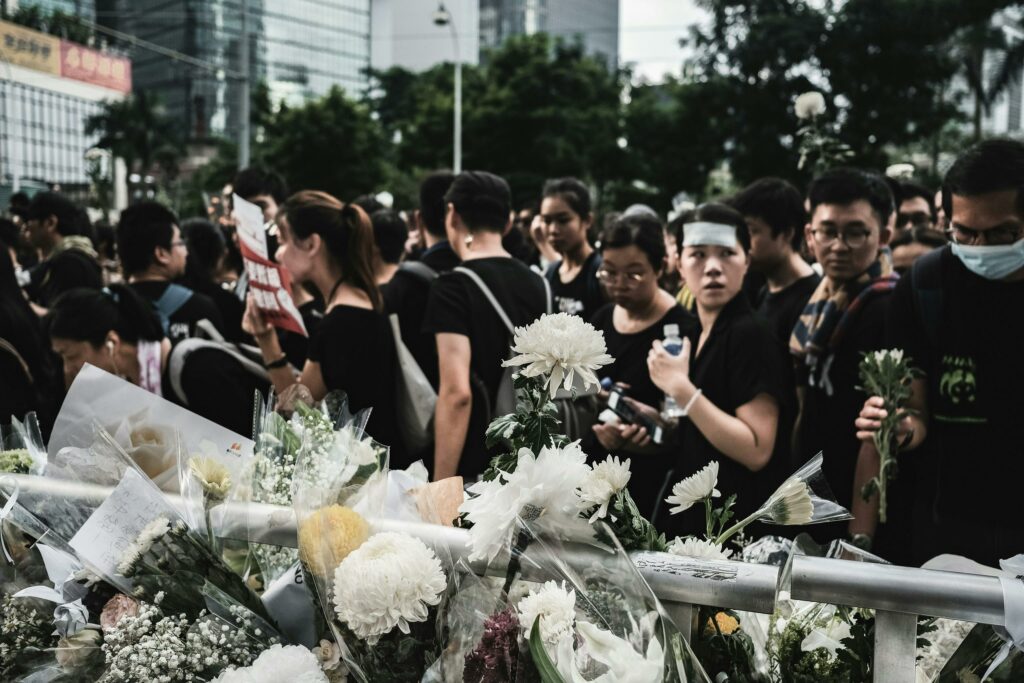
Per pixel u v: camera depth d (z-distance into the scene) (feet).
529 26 335.06
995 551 6.90
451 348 9.20
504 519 3.74
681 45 77.46
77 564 4.58
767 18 70.85
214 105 301.22
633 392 9.77
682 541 4.58
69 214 18.89
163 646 4.13
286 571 4.66
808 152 14.85
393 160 125.18
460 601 3.86
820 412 9.07
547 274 15.92
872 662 4.01
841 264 8.88
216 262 15.99
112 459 4.75
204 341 9.82
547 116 94.99
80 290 8.84
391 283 10.86
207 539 4.54
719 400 8.27
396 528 4.18
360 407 9.33
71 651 4.33
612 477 3.94
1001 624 3.63
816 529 8.23
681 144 79.10
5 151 214.48
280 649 4.00
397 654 3.86
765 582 3.90
